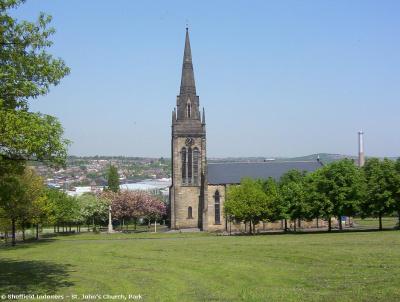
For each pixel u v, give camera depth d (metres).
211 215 130.00
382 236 69.44
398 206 93.88
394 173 93.88
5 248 72.81
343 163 97.56
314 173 102.94
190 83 137.75
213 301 27.52
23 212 81.94
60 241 89.44
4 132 28.22
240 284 33.62
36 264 47.22
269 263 43.72
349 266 39.03
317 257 45.75
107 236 106.50
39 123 30.27
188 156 135.38
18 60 32.00
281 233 101.12
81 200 153.00
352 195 95.50
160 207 157.62
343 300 25.91
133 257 52.34
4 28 31.36
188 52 139.38
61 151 31.52
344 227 120.75
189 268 41.91
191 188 134.62
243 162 141.00
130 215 150.88
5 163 32.06
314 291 29.34
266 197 106.12
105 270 41.56
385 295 26.62
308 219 100.50
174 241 77.75
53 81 33.81
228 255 51.28
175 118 136.12
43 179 96.25
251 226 119.56
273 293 29.23
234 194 107.75
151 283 34.47
